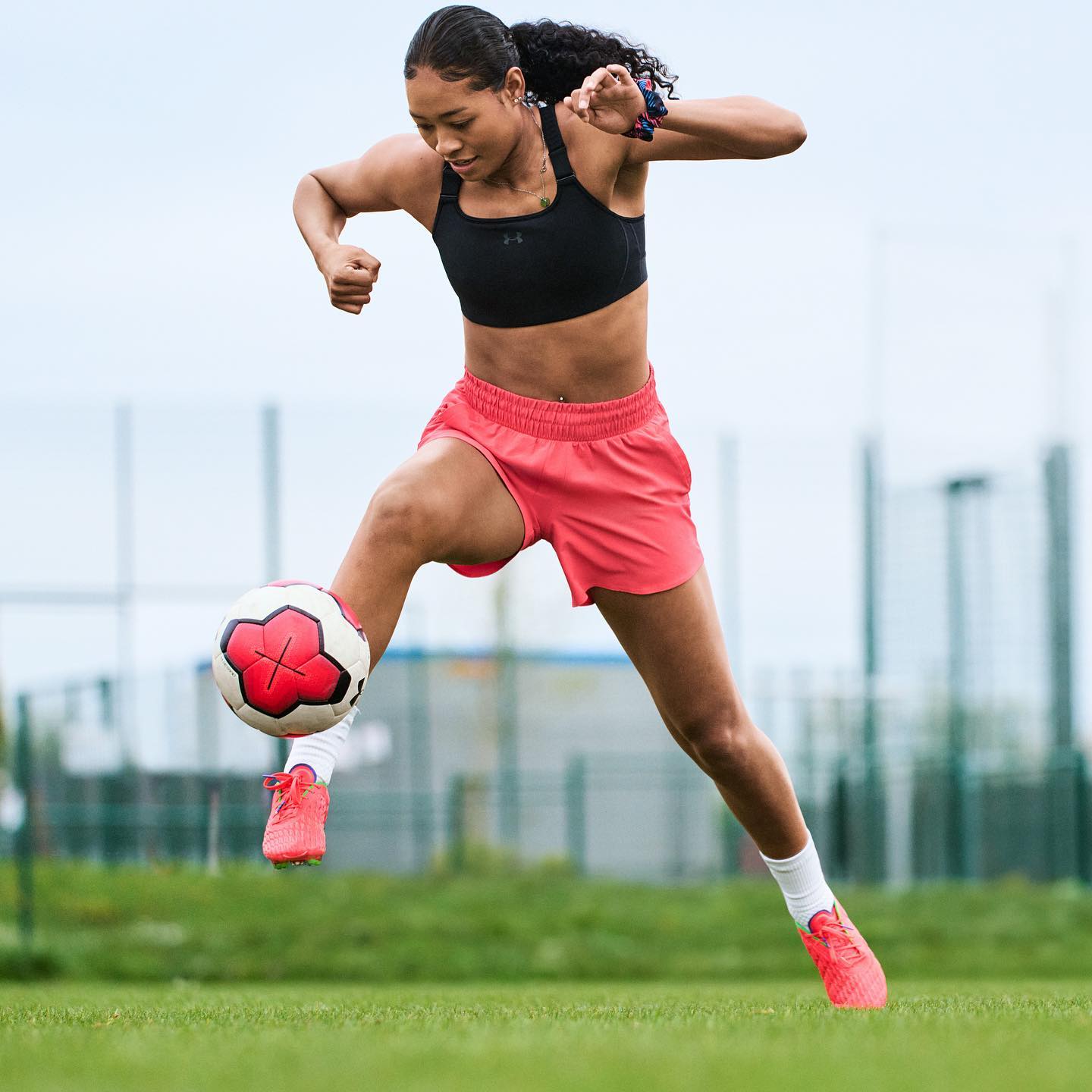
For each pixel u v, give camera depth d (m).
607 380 5.83
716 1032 4.18
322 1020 5.04
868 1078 3.00
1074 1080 3.00
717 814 21.42
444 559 5.82
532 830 21.06
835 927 6.31
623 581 5.92
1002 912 19.89
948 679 22.38
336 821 20.75
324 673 5.24
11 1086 2.96
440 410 6.06
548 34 5.56
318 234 5.99
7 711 20.02
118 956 16.86
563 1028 4.40
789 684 21.59
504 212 5.67
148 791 20.00
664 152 5.63
